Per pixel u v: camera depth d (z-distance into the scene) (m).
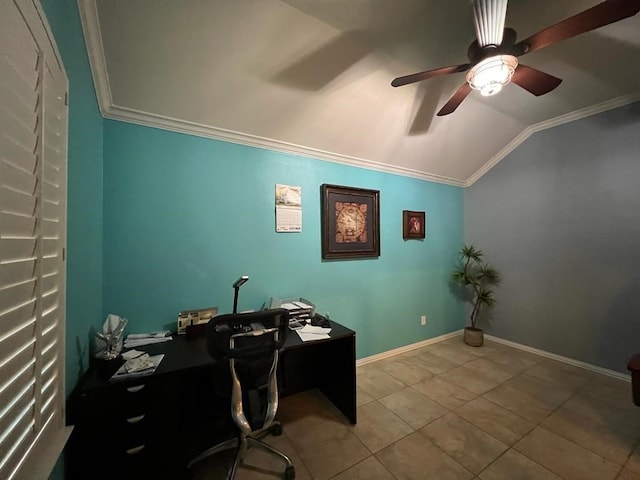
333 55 1.58
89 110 1.29
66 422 1.01
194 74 1.53
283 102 1.85
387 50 1.58
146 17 1.23
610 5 0.93
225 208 1.98
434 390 2.14
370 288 2.75
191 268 1.85
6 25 0.55
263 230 2.14
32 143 0.68
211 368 1.32
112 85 1.49
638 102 2.21
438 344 3.17
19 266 0.62
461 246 3.57
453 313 3.46
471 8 1.30
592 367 2.46
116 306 1.62
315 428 1.71
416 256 3.12
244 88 1.68
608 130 2.38
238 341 1.27
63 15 0.93
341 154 2.50
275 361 1.37
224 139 1.99
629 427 1.67
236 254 2.02
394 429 1.69
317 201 2.43
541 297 2.83
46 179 0.77
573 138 2.59
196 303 1.86
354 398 1.75
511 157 3.08
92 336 1.33
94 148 1.40
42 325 0.74
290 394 2.14
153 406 1.20
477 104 2.30
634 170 2.25
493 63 1.23
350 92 1.88
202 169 1.91
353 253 2.60
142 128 1.71
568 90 2.14
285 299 2.16
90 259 1.32
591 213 2.48
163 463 1.24
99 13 1.16
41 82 0.71
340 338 1.71
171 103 1.67
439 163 3.03
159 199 1.76
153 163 1.74
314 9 1.29
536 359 2.72
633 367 1.58
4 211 0.56
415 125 2.38
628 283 2.28
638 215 2.23
